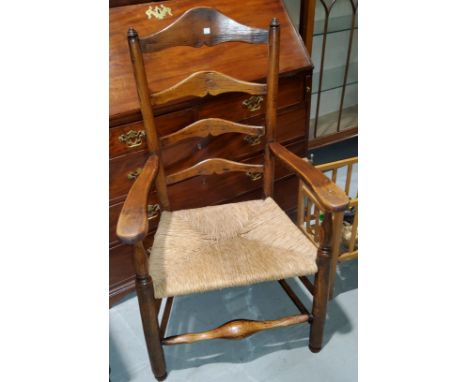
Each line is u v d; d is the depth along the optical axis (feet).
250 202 4.09
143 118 3.44
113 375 3.85
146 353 4.07
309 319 3.65
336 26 5.78
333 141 6.75
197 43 3.36
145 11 3.97
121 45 3.83
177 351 4.06
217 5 4.27
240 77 4.17
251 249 3.40
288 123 4.93
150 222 4.36
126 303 4.66
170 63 3.97
